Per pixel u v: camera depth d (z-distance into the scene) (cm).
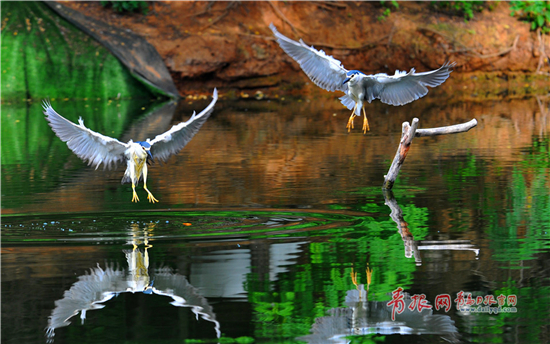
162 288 670
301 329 577
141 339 558
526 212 969
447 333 575
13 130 2023
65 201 1086
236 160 1475
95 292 661
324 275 701
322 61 915
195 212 994
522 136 1756
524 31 3203
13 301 640
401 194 1106
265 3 3102
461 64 3114
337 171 1327
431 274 705
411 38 3088
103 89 2783
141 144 854
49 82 2769
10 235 865
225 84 2973
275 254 774
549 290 659
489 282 680
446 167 1345
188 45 2886
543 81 3178
